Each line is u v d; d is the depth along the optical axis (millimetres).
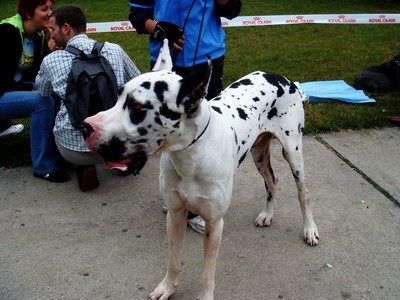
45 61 3857
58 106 4387
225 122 2736
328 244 3562
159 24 3398
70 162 4242
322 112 5773
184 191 2611
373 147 5066
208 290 2867
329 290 3119
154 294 2996
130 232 3656
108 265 3307
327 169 4605
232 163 2711
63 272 3230
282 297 3053
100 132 2262
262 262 3361
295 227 3756
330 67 7555
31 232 3619
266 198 4117
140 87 2254
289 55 8102
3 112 4199
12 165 4531
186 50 3549
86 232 3643
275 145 5004
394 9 12008
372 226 3781
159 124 2297
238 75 7027
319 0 13000
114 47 4008
